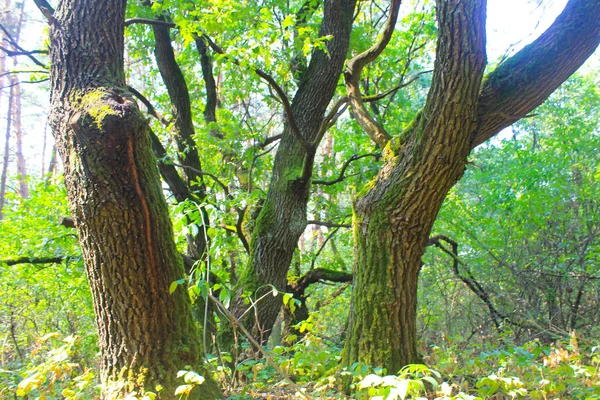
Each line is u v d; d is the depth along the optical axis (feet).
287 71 19.71
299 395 10.57
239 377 12.69
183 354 10.23
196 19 17.84
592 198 22.67
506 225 24.36
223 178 26.12
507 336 17.58
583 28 11.68
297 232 20.94
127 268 9.68
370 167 25.73
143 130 9.38
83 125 8.93
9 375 12.02
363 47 26.02
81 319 24.91
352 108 15.17
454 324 20.90
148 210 9.68
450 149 11.48
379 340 12.33
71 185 9.48
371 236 12.73
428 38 30.45
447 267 25.44
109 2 10.30
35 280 23.86
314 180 27.32
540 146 33.22
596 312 19.86
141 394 9.70
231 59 15.74
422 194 12.00
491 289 21.44
